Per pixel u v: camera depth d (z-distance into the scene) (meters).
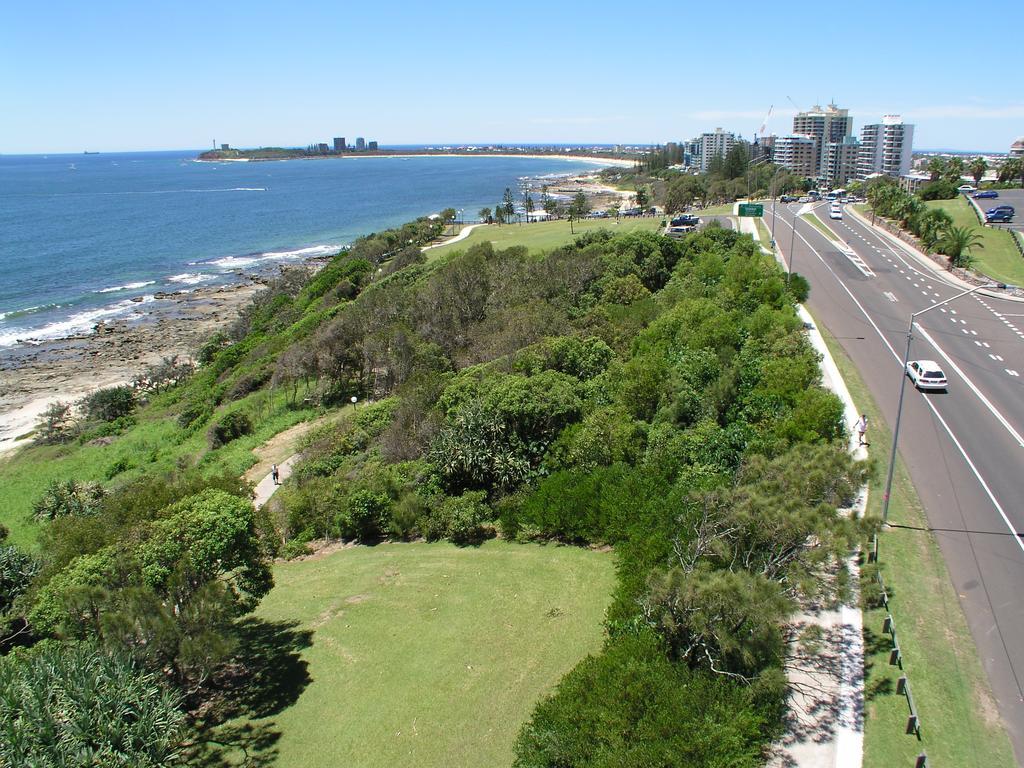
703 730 15.94
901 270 71.62
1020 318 54.53
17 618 23.64
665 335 46.25
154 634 18.91
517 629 24.34
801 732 17.64
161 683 18.55
